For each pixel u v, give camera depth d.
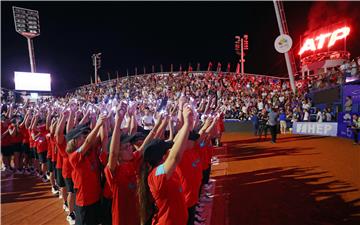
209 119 5.60
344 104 19.91
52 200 7.93
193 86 31.86
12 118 11.85
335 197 7.32
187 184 4.58
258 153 13.81
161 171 3.17
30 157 11.46
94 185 4.89
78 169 4.80
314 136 20.42
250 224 5.85
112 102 6.15
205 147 7.09
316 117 21.61
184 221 3.28
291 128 23.88
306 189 8.02
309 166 10.67
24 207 7.38
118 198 4.11
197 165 4.94
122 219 4.09
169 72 39.31
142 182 3.36
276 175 9.58
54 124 7.85
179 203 3.24
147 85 35.50
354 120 16.14
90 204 4.84
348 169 10.09
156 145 3.43
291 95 26.55
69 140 4.98
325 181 8.73
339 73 22.20
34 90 31.58
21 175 10.91
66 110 6.69
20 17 32.44
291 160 11.84
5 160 11.52
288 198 7.33
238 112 26.31
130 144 4.23
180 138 3.23
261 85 31.78
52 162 8.55
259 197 7.46
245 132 25.53
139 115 9.20
